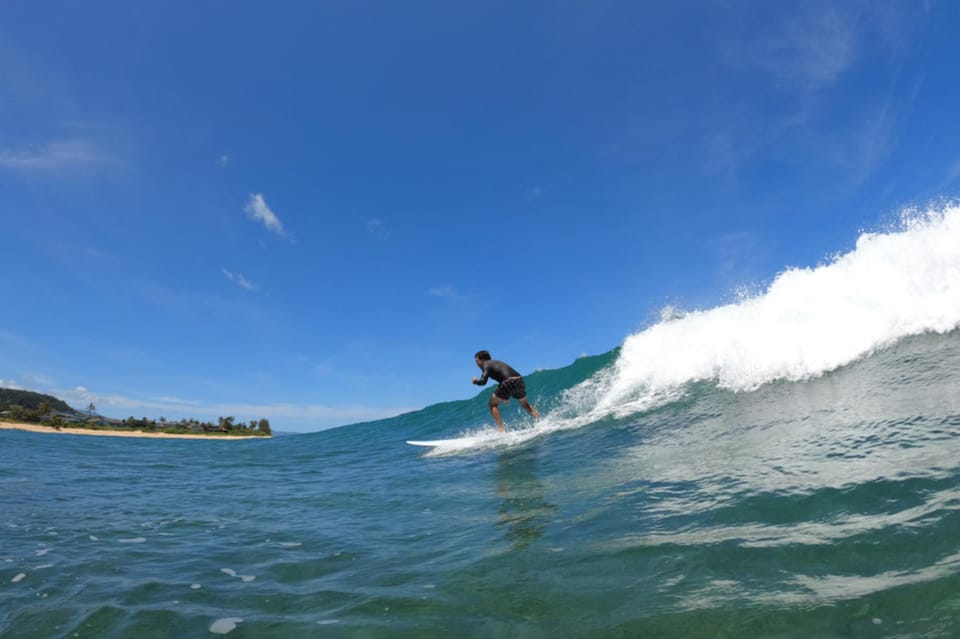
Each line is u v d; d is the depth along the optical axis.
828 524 2.71
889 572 2.12
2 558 3.66
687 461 4.83
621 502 3.94
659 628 2.03
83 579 3.20
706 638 1.91
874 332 6.61
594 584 2.53
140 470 9.36
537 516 4.02
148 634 2.40
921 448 3.50
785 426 5.08
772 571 2.34
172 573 3.30
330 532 4.32
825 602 1.99
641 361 10.10
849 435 4.21
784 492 3.31
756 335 7.98
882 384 5.41
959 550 2.14
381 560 3.40
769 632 1.88
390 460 9.54
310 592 2.87
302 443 17.02
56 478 7.93
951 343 5.75
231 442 24.64
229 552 3.79
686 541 2.88
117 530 4.55
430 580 2.89
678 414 7.10
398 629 2.29
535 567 2.88
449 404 17.31
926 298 6.48
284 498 6.18
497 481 5.83
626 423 7.52
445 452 9.27
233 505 5.79
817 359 6.78
